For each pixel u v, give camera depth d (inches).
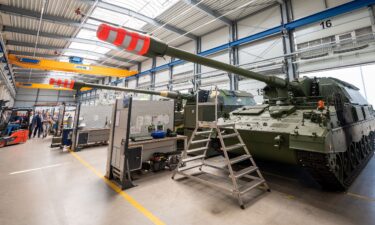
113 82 653.3
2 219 84.2
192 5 256.8
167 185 127.1
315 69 220.2
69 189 119.4
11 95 653.3
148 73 491.5
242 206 94.4
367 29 189.5
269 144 113.8
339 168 108.9
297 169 163.5
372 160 185.9
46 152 234.7
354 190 116.7
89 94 857.5
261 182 114.0
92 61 497.0
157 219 85.4
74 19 282.4
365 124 180.5
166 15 287.7
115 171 133.7
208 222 82.9
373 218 85.0
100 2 242.4
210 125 118.8
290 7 245.8
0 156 211.3
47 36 320.8
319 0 222.4
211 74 333.4
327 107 102.8
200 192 115.6
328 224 81.0
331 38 210.8
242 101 245.4
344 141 114.0
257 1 255.9
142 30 324.5
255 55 277.7
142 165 156.0
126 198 107.0
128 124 127.0
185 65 387.9
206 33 354.3
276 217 86.8
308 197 108.2
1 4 239.3
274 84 128.3
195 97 223.0
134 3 249.8
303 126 99.4
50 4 246.5
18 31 304.0
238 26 305.9
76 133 244.8
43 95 895.7
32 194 111.3
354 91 185.2
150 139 151.6
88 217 87.1
